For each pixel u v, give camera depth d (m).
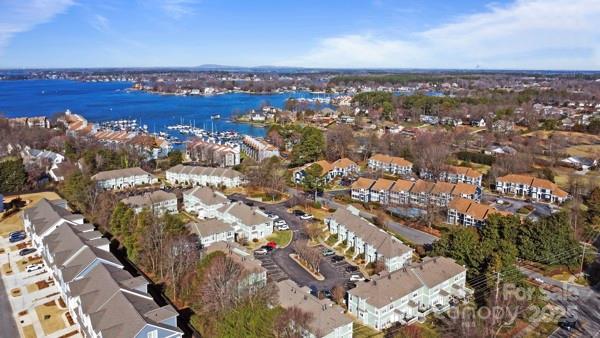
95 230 108.38
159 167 184.00
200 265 81.12
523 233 100.31
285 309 69.44
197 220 125.56
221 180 157.75
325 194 150.38
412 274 83.12
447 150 181.25
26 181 151.00
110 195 127.38
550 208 136.25
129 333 60.78
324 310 70.38
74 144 196.75
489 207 118.44
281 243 110.00
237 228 115.25
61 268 81.06
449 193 134.12
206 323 71.19
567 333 72.88
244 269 79.12
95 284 74.38
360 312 78.06
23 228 118.31
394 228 119.88
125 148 187.12
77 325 74.25
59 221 102.75
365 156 198.25
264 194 146.62
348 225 108.50
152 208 113.88
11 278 91.00
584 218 121.00
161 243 90.19
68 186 133.00
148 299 71.69
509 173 161.50
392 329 74.75
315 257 94.88
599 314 78.69
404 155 188.12
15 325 74.56
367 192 143.00
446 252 94.81
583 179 157.00
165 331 63.84
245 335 64.62
